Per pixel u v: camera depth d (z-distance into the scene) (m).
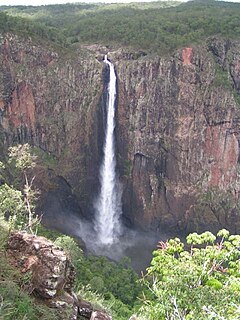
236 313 7.83
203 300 8.35
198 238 10.38
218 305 8.17
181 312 8.59
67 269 8.51
